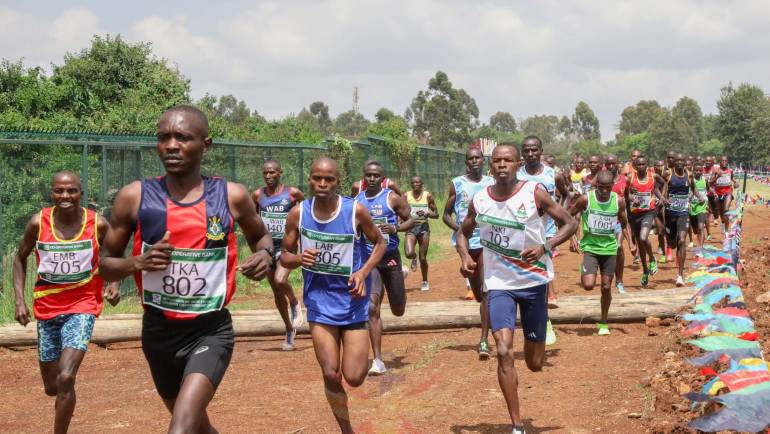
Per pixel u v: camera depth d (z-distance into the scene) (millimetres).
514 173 5797
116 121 20859
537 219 5746
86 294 5914
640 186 13156
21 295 6059
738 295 4461
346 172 22125
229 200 4008
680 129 138375
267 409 6758
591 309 9906
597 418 5965
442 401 6742
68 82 22766
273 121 30000
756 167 93875
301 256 5312
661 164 16625
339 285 5355
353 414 6449
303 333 10031
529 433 5750
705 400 3305
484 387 7148
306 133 28984
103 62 24672
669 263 15984
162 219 3893
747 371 3467
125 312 11266
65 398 5410
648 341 8773
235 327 9812
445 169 38500
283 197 9211
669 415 5766
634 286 13180
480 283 8297
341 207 5352
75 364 5547
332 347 5316
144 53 25469
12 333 9320
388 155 28406
